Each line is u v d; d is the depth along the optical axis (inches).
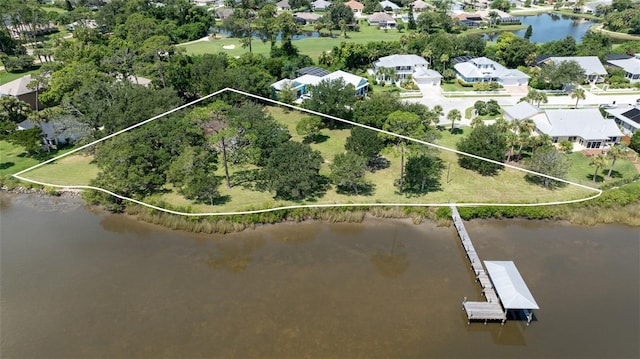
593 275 1801.2
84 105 2864.2
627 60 4286.4
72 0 7342.5
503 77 4050.2
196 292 1745.8
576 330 1555.1
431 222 2133.4
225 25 5984.3
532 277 1790.1
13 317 1610.5
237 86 3371.1
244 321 1609.3
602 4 7632.9
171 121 2605.8
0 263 1866.4
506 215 2146.9
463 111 3467.0
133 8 5925.2
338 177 2191.2
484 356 1465.3
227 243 2028.8
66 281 1784.0
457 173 2456.9
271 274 1843.0
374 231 2098.9
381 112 2874.0
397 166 2496.3
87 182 2393.0
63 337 1536.7
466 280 1806.1
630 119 3024.1
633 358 1445.6
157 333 1555.1
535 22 7303.2
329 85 3127.5
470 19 6850.4
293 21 5600.4
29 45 5265.8
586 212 2135.8
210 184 2178.9
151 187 2327.8
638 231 2079.2
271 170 2201.0
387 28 6417.3
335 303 1689.2
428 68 4328.3
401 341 1525.6
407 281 1801.2
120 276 1819.6
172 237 2060.8
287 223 2145.7
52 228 2103.8
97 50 3905.0
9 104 2849.4
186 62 3929.6
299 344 1513.3
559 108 3489.2
